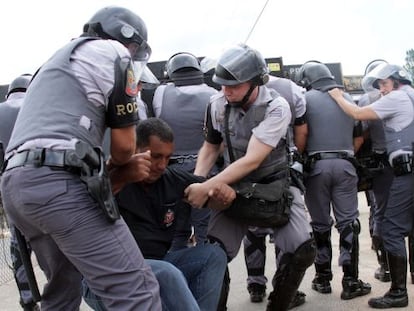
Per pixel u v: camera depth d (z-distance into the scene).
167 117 3.84
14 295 4.87
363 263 5.11
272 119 2.71
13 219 1.99
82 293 2.33
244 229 2.94
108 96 1.95
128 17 2.22
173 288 2.20
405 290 3.75
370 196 4.92
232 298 4.28
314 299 4.09
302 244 2.89
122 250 1.89
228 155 2.93
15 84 3.79
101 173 1.88
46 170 1.83
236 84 2.68
